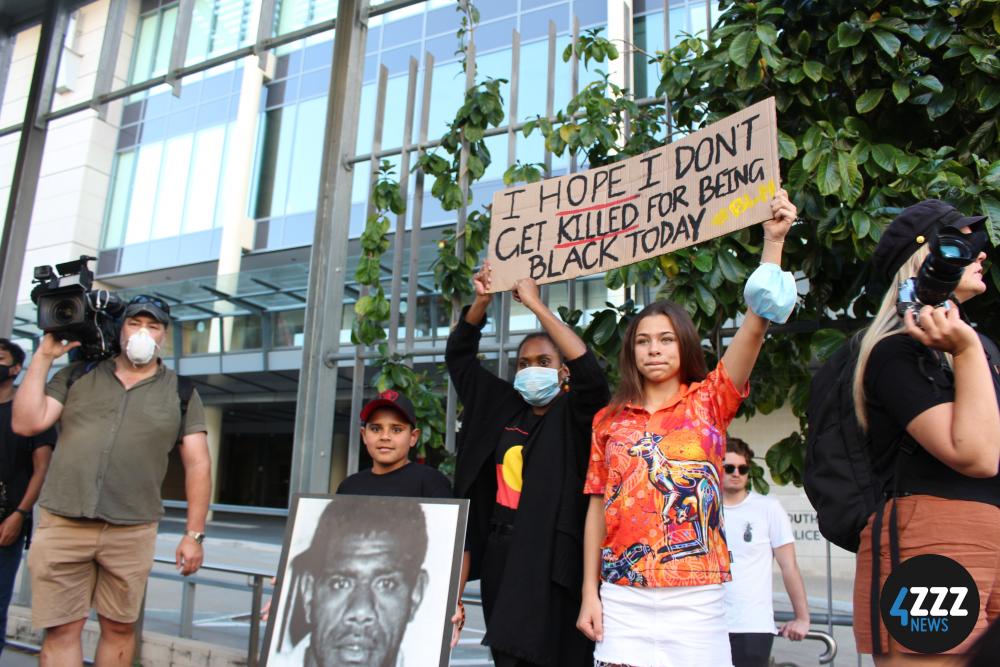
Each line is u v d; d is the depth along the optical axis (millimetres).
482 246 3871
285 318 15680
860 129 3094
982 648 759
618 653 2160
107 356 3559
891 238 1855
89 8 16625
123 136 19625
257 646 3975
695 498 2186
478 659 5582
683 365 2449
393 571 2453
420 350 3900
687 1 4699
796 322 3244
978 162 2770
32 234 19500
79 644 3322
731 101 3264
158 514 3426
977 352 1503
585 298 5551
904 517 1589
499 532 2766
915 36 3000
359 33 4512
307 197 16547
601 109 3561
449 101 10859
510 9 10336
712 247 3152
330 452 4094
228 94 18078
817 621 3639
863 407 1727
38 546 3248
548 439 2744
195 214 17891
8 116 13391
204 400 19328
